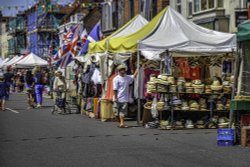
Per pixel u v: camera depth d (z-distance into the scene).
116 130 15.73
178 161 10.23
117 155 10.99
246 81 12.68
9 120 19.30
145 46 16.53
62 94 22.69
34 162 10.24
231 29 28.67
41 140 13.51
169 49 16.45
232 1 28.59
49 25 68.50
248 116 12.47
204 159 10.47
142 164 9.91
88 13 53.69
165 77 15.80
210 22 29.95
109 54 19.09
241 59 12.69
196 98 16.22
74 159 10.54
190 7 32.94
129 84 16.83
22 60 41.56
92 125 17.31
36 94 26.69
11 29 91.81
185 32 17.05
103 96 19.25
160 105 15.80
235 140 12.66
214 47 16.70
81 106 22.27
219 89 15.87
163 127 15.81
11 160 10.50
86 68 21.78
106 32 46.78
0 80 24.92
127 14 42.09
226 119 16.12
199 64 17.80
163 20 17.50
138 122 17.20
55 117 20.73
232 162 10.12
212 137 13.95
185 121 16.14
